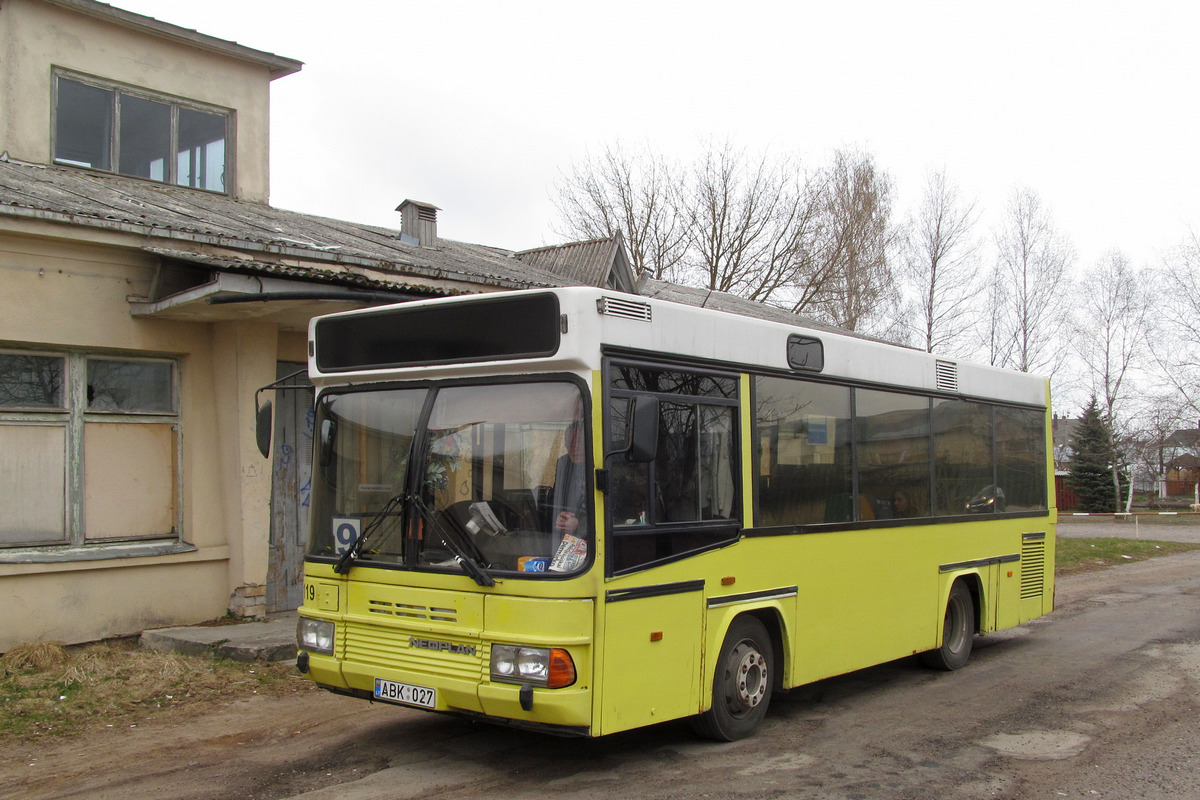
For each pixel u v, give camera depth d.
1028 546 10.54
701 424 6.30
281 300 9.24
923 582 8.67
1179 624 12.20
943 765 6.17
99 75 12.81
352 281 10.05
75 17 12.58
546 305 5.47
